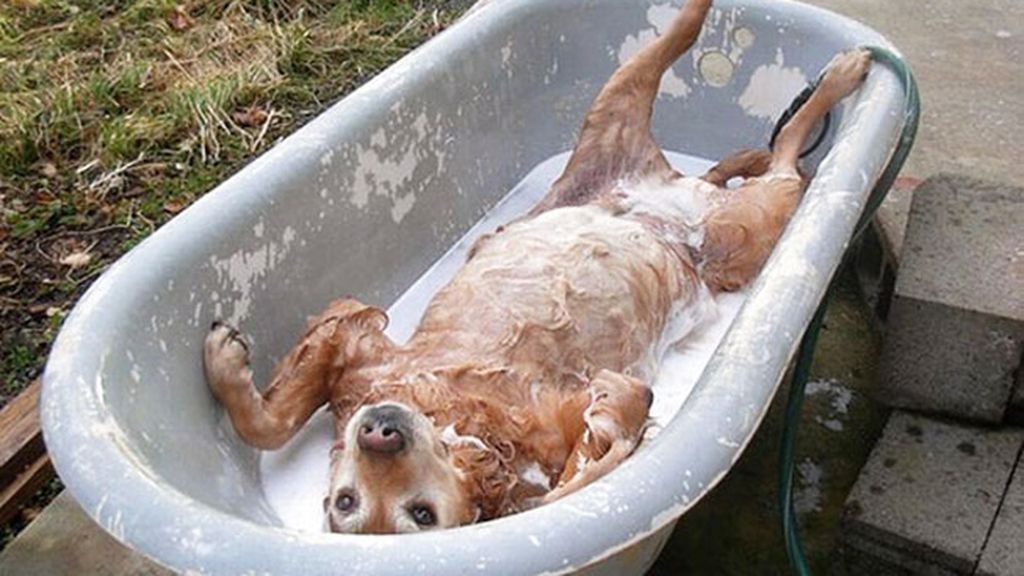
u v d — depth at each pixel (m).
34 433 1.85
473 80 2.06
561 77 2.25
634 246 1.77
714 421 1.28
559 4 2.20
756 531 1.80
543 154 2.29
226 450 1.57
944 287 1.76
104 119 2.70
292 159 1.72
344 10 3.20
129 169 2.55
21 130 2.59
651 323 1.75
